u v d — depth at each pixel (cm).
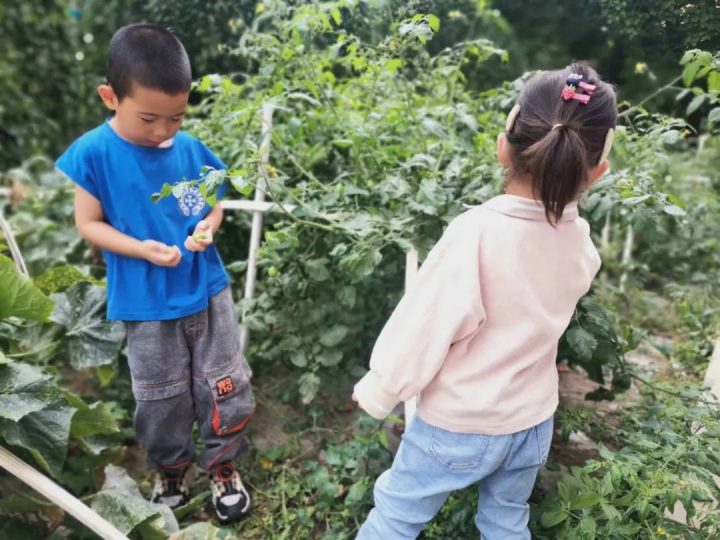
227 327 168
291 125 211
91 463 183
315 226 191
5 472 158
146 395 161
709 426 146
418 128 225
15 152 432
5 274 162
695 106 173
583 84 108
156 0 245
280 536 168
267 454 197
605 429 179
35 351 188
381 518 134
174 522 161
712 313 255
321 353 199
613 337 182
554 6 224
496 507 134
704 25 170
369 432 186
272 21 234
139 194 152
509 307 115
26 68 429
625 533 129
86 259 273
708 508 143
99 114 435
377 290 227
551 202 108
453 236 116
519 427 122
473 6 254
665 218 300
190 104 316
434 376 119
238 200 224
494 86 271
